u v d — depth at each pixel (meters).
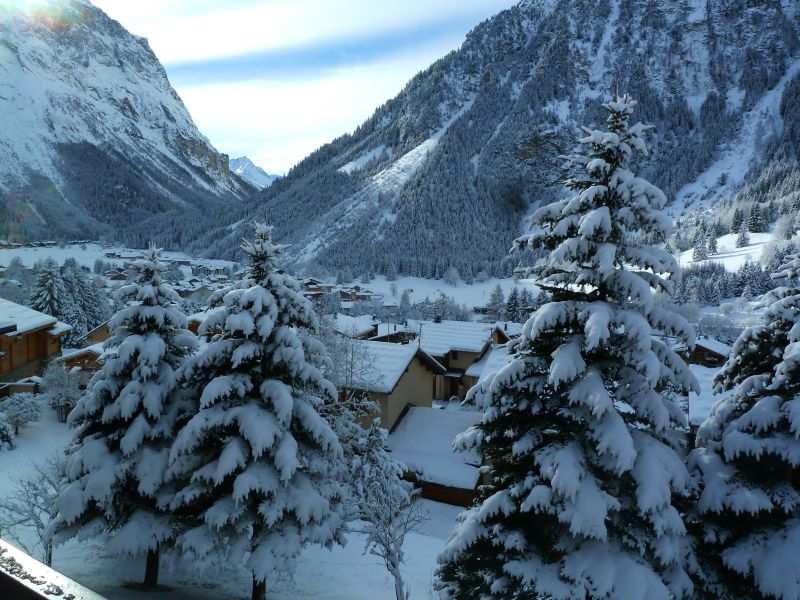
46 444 32.34
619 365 12.08
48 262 64.19
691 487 12.93
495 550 12.73
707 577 12.83
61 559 18.70
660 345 11.82
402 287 190.50
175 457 14.44
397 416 34.22
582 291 12.64
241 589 18.31
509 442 13.26
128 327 16.91
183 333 17.39
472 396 13.17
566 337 12.49
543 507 11.23
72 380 38.44
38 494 17.50
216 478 14.16
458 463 30.55
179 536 15.37
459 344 54.25
